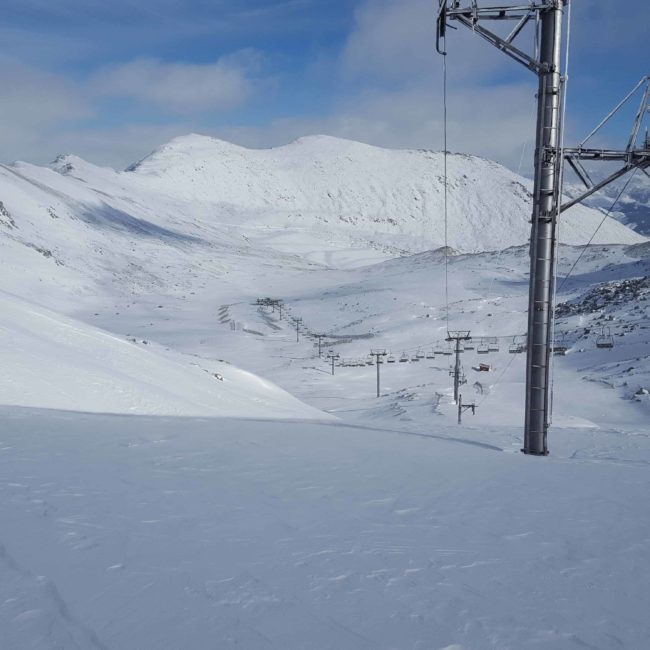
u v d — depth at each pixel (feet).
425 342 315.58
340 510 21.95
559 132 45.85
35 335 74.64
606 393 167.53
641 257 508.53
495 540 19.39
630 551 18.72
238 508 21.11
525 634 12.94
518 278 513.04
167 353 112.78
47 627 11.83
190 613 12.82
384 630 12.72
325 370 278.05
